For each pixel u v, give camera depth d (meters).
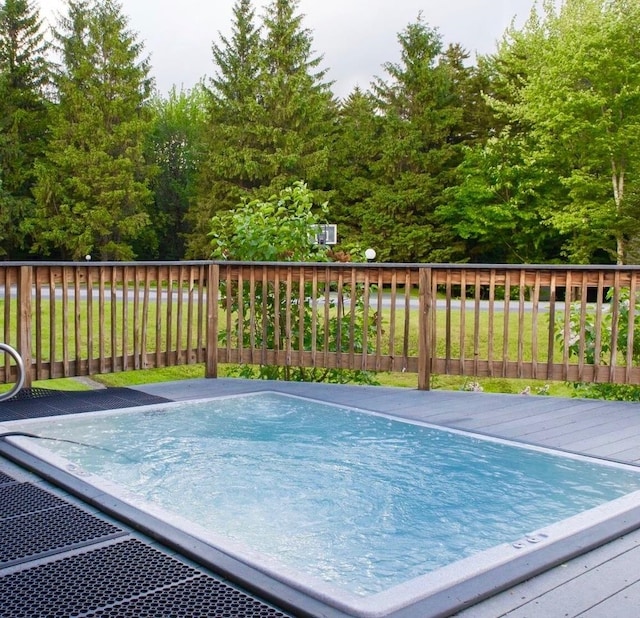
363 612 1.79
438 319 11.97
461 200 21.83
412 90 24.55
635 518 2.55
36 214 25.48
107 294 14.59
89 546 2.26
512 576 2.02
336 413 4.48
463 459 3.51
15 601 1.86
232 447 3.72
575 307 5.99
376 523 2.70
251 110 25.05
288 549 2.45
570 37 17.56
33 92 27.25
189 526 2.38
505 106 20.81
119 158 25.83
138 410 4.46
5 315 4.72
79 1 26.75
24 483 2.91
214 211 25.75
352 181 24.73
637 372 4.94
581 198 18.56
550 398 5.01
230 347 5.81
